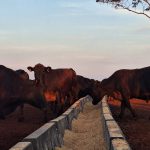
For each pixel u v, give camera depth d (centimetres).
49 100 2211
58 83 2270
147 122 1847
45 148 989
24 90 1730
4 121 1847
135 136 1380
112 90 2162
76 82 2552
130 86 2120
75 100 2598
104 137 1334
